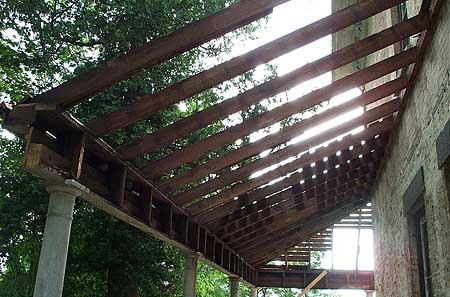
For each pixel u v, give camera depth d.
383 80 8.77
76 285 9.96
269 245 13.01
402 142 6.80
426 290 5.98
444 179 4.42
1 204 9.38
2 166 9.86
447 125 4.09
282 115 5.69
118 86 9.14
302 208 10.74
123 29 9.15
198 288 16.67
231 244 10.91
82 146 4.21
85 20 9.10
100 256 9.73
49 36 9.05
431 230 5.03
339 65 5.09
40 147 3.74
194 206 7.50
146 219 5.83
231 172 6.86
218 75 4.50
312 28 4.47
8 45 9.46
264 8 3.91
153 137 5.13
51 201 4.12
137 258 9.97
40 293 3.87
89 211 9.61
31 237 9.77
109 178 5.06
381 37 5.01
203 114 5.16
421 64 5.35
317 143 6.89
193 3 9.49
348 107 6.20
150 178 5.81
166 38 3.91
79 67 9.29
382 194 9.28
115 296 9.88
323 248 16.12
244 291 24.67
